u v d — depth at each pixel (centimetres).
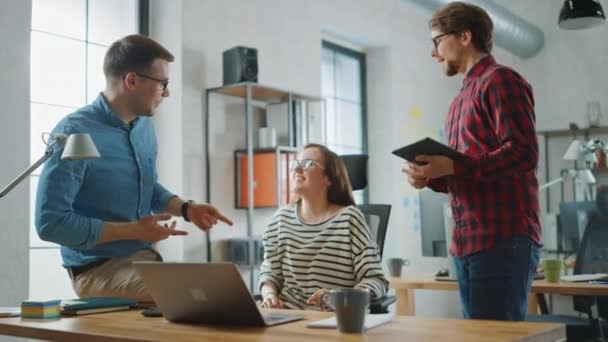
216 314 143
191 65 383
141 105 226
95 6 366
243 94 406
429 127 609
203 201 386
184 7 380
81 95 358
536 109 655
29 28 303
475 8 210
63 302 170
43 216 192
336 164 229
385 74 567
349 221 216
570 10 457
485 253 195
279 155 396
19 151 297
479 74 205
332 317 152
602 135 616
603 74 628
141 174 226
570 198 626
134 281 202
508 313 192
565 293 267
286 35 450
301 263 218
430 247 342
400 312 324
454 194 204
